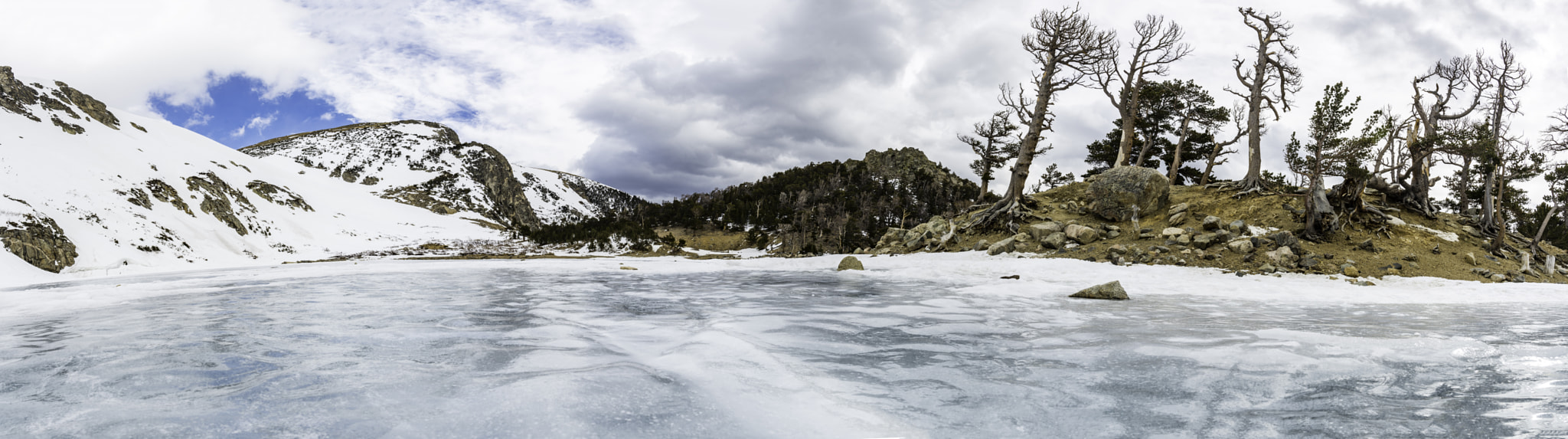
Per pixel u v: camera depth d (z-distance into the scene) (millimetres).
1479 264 18953
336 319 8148
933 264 23562
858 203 60938
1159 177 25531
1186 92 34156
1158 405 3865
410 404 3662
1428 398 4027
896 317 8664
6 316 9188
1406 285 16000
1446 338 6773
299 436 3041
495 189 119500
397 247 65688
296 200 73625
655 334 6836
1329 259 18781
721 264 29156
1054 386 4391
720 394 4035
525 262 33531
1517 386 4344
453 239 75688
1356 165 22000
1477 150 22875
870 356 5535
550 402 3701
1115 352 5820
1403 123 28625
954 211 59906
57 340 6281
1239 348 6062
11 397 3863
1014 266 20750
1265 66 26609
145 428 3201
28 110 63656
